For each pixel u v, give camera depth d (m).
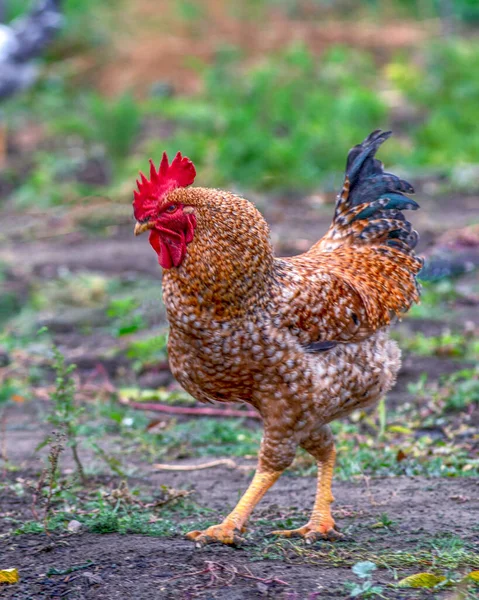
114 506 10.16
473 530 9.05
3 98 36.38
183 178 8.71
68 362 17.12
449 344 16.98
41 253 25.34
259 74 41.41
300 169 33.06
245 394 8.57
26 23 36.94
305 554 8.39
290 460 8.58
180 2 51.75
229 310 8.15
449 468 11.43
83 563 8.25
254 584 7.65
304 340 8.33
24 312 19.91
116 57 45.62
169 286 8.40
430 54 45.50
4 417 14.16
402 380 15.53
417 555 8.33
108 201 29.95
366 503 10.18
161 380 16.08
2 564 8.34
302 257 9.56
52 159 34.19
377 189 10.04
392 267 9.70
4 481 11.25
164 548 8.55
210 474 11.70
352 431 13.09
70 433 10.98
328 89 42.75
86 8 49.59
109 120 34.25
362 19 54.03
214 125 37.22
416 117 39.69
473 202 29.69
